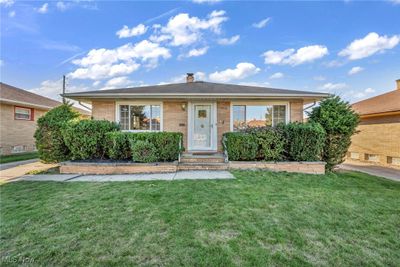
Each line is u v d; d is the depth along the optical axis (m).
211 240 3.10
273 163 8.09
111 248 2.89
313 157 8.12
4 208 4.29
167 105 10.45
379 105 12.23
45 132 9.12
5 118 13.27
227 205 4.42
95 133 8.27
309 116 8.96
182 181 6.35
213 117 10.38
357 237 3.26
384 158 11.48
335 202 4.73
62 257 2.70
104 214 3.98
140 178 6.86
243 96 9.53
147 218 3.80
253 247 2.94
